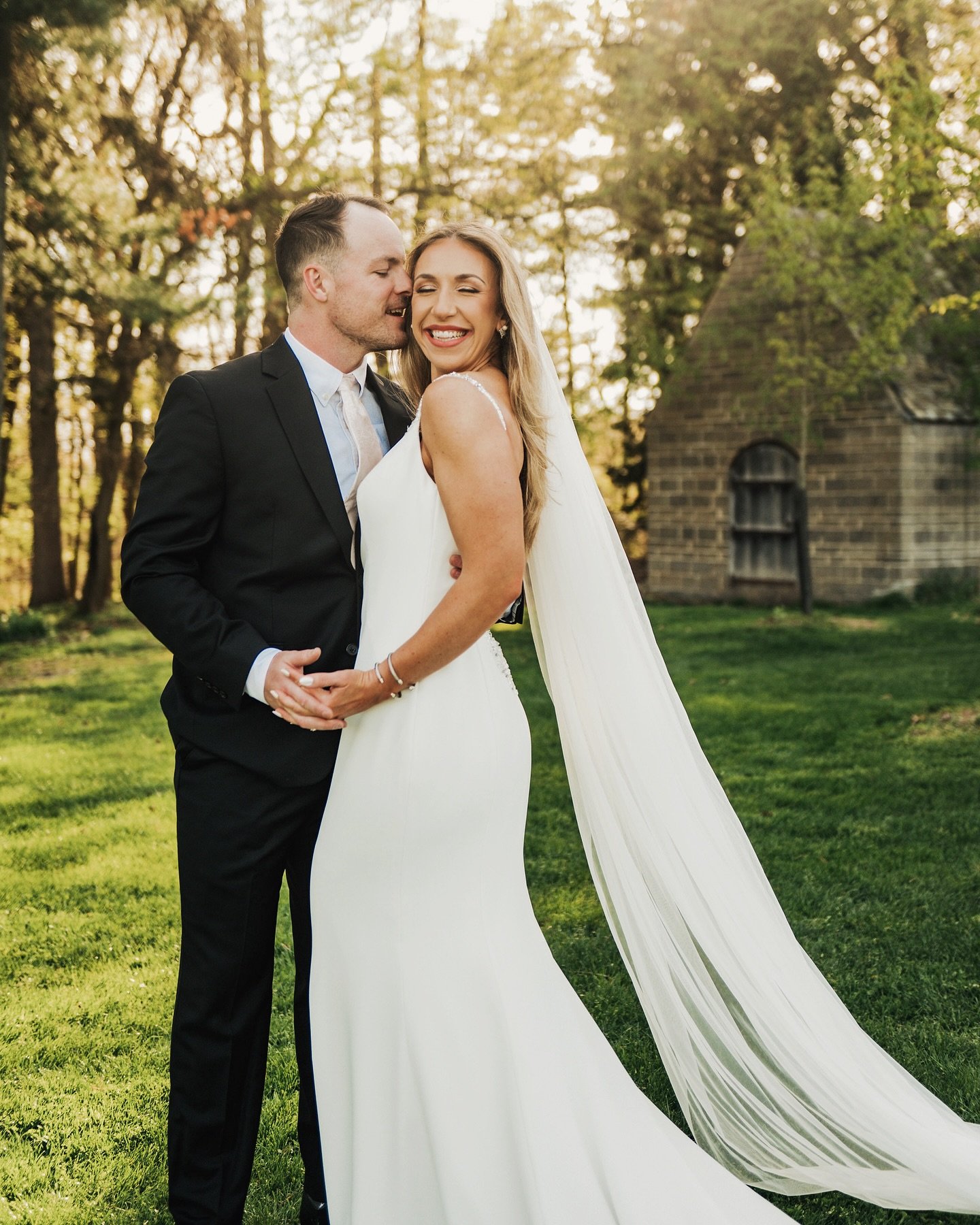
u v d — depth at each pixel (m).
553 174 17.28
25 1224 2.62
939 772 6.12
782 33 16.27
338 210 2.48
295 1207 2.71
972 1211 2.37
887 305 13.34
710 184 17.66
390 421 2.64
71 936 4.25
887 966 3.76
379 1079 2.27
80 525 22.23
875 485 14.53
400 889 2.27
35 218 12.76
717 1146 2.59
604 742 2.50
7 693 9.81
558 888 4.58
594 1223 2.16
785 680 9.09
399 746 2.27
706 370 16.05
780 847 4.97
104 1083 3.22
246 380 2.47
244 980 2.48
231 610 2.48
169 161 15.91
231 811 2.44
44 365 17.17
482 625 2.19
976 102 10.41
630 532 20.14
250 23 15.80
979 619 12.61
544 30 16.70
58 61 11.88
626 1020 3.46
